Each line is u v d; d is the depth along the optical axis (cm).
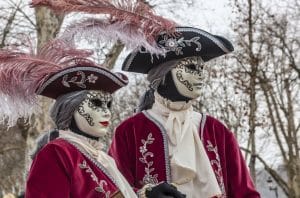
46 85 509
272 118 2142
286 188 2223
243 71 2017
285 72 2138
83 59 527
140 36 520
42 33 1370
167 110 561
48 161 480
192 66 554
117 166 544
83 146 500
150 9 539
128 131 564
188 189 539
